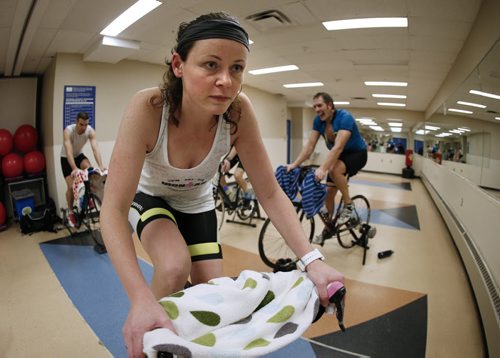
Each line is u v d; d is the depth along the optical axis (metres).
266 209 0.87
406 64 4.80
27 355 1.56
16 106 4.80
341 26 3.42
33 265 2.70
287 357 1.53
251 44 4.12
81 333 1.74
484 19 2.71
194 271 0.96
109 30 3.42
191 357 0.42
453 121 4.23
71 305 2.03
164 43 3.94
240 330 0.53
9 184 4.20
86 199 3.09
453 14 2.95
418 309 1.99
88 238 3.42
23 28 3.04
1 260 2.82
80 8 2.78
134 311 0.49
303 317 0.59
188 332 0.50
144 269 2.50
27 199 3.97
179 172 0.86
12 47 3.49
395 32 3.52
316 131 2.73
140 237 0.90
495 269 1.84
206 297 0.56
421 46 3.91
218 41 0.57
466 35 3.40
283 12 3.09
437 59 4.36
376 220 4.35
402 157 11.16
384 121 11.77
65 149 3.32
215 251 1.01
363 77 5.98
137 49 3.85
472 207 2.71
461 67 3.82
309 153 2.67
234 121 0.82
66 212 3.78
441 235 3.68
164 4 2.83
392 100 8.83
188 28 0.61
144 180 0.99
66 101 4.14
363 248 3.09
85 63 4.27
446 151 4.81
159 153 0.79
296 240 0.77
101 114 4.47
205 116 0.75
